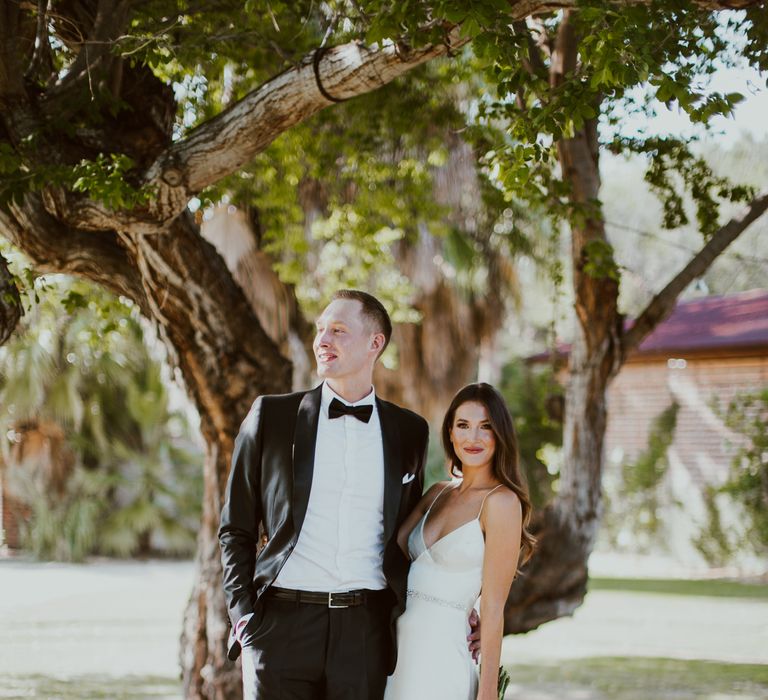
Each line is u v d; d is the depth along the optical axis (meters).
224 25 6.12
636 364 18.56
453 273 13.98
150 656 9.52
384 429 3.96
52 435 18.34
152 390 19.05
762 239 25.28
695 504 17.42
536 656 9.57
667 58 3.96
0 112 5.00
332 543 3.75
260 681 3.67
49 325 9.48
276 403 3.94
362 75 4.38
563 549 6.91
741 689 7.90
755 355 17.03
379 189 9.02
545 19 5.91
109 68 5.27
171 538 19.20
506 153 4.64
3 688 7.82
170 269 5.79
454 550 3.94
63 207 4.92
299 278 10.02
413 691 3.87
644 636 10.70
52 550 18.62
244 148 4.77
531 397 18.19
